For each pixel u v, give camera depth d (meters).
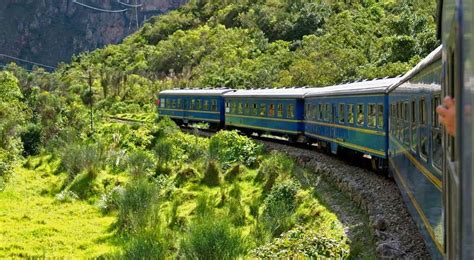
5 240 15.29
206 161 22.70
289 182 16.64
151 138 29.88
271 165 19.83
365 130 16.64
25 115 33.69
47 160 26.11
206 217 13.75
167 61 82.38
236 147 24.03
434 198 6.82
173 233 14.52
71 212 18.59
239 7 100.88
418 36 42.34
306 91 24.69
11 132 27.91
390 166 14.38
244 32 82.69
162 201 18.47
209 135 31.17
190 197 19.08
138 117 47.91
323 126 21.45
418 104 8.81
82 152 23.25
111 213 18.31
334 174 16.77
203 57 76.88
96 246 14.90
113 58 103.00
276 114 26.38
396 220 11.46
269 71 49.81
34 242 15.20
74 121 34.00
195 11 117.31
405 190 10.98
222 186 19.72
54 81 67.25
